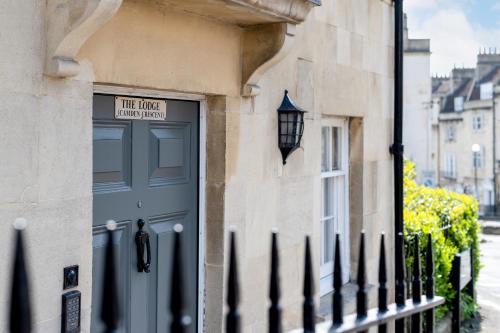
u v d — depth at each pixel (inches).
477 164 1968.5
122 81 131.3
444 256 309.1
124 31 131.1
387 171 281.0
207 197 168.9
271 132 187.8
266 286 187.0
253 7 144.5
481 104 1948.8
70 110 118.6
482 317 377.4
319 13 215.2
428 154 1614.2
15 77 107.3
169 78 144.3
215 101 167.0
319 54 215.8
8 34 106.0
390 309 101.2
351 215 257.1
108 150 137.9
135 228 146.7
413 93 1603.1
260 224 183.3
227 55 164.1
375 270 265.4
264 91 183.2
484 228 1160.8
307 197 209.9
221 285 167.2
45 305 113.3
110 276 59.6
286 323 197.3
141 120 148.2
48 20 111.7
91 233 124.3
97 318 134.4
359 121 255.6
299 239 205.0
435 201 388.2
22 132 108.8
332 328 85.2
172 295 64.0
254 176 179.6
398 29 277.1
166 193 156.5
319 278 218.4
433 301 112.2
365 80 254.5
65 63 112.1
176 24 145.5
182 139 161.5
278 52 164.4
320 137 219.0
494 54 2027.6
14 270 53.9
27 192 109.7
